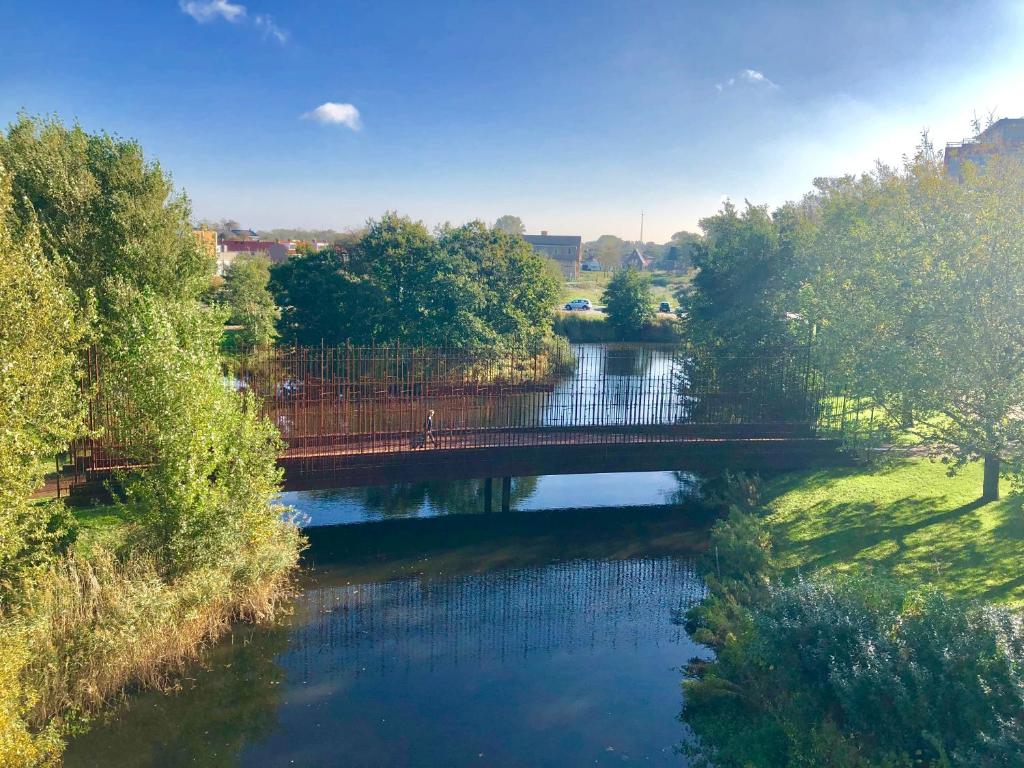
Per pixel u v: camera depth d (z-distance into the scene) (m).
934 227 20.05
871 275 21.55
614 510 27.56
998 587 16.16
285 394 29.27
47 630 14.12
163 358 16.89
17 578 14.90
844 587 13.38
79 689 14.38
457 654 17.30
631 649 17.62
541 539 24.67
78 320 18.47
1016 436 17.83
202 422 17.14
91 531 18.52
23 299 14.00
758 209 39.72
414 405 34.69
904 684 11.02
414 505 27.94
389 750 13.70
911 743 10.77
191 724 14.41
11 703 11.39
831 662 11.73
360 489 29.84
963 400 19.28
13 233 22.09
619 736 14.12
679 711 14.98
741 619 16.25
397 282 45.78
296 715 14.80
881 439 21.14
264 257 86.75
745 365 32.22
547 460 25.09
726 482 28.41
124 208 27.22
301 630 18.34
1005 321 17.84
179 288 28.39
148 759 13.38
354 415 31.08
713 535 22.34
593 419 31.02
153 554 17.09
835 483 24.92
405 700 15.38
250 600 18.55
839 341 22.16
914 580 16.12
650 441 26.25
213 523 17.41
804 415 29.00
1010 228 17.83
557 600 20.23
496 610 19.64
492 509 27.59
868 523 21.17
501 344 45.28
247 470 18.47
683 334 41.78
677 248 156.38
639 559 23.09
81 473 22.47
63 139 27.83
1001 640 10.96
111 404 19.48
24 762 11.28
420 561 22.81
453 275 45.22
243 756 13.46
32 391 14.12
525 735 14.18
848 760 10.85
